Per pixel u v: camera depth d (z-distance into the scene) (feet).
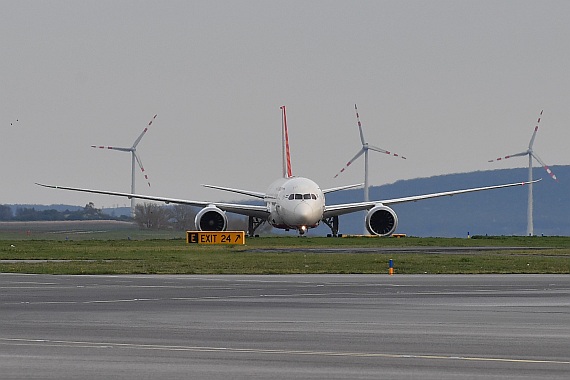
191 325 296.30
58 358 229.86
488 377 206.90
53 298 387.75
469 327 292.40
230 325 296.71
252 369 215.72
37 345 251.39
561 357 233.55
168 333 276.82
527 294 410.11
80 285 455.63
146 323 301.22
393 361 226.99
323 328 289.53
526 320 311.06
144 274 535.19
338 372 212.43
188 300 381.40
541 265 596.29
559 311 339.57
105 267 580.30
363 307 353.72
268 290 429.79
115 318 315.17
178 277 513.04
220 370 214.48
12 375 207.21
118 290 427.33
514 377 206.90
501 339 265.34
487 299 386.73
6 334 273.33
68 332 278.46
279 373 211.00
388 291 424.87
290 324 299.58
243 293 414.21
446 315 326.03
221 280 490.49
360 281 485.15
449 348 248.11
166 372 211.61
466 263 612.70
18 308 347.36
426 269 567.18
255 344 254.27
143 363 223.30
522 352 241.35
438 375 209.05
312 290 429.79
